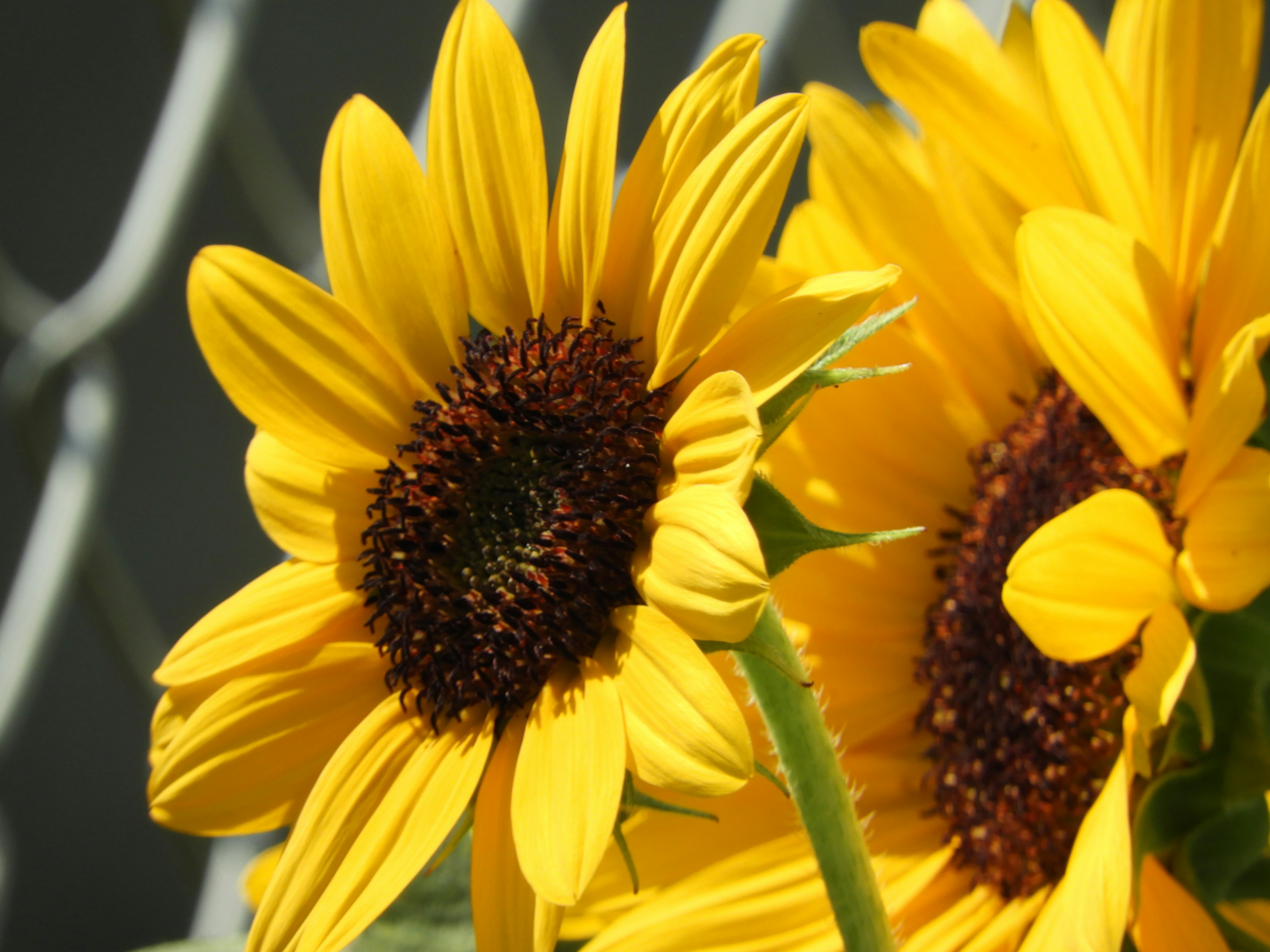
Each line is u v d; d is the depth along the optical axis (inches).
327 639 22.8
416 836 21.7
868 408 25.1
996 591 24.2
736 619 20.5
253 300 22.7
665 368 21.6
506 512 22.4
